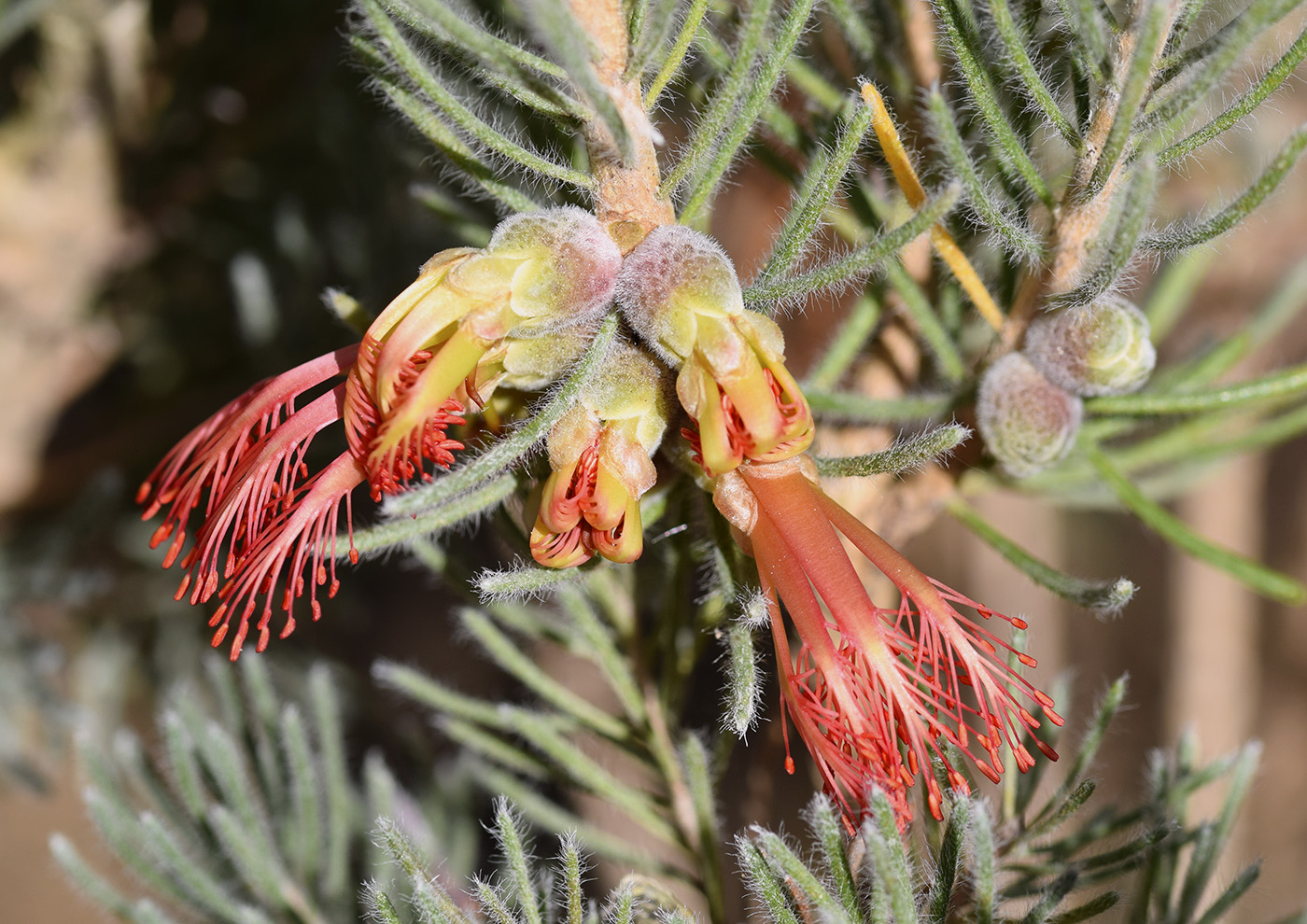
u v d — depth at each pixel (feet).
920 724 1.05
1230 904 1.11
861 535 1.07
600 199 1.08
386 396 1.05
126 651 2.01
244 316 1.66
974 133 1.16
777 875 1.07
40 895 2.88
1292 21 1.13
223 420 1.10
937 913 1.06
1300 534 3.01
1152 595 2.70
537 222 1.06
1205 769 1.16
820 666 1.05
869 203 1.16
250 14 1.66
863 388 1.21
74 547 1.81
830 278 1.06
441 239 1.66
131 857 1.19
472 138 1.11
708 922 1.19
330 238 1.71
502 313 1.06
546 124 1.14
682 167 1.07
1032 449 1.13
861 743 1.05
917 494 1.19
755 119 1.07
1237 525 2.34
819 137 1.16
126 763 1.23
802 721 1.05
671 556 1.15
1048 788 1.38
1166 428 1.25
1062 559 2.73
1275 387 1.14
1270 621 3.01
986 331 1.22
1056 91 1.13
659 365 1.07
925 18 1.17
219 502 1.09
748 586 1.08
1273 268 1.71
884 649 1.05
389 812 1.23
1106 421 1.19
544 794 1.53
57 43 1.64
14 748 1.69
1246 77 1.15
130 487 1.88
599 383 1.07
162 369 1.91
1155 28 1.02
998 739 1.05
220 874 1.23
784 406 1.05
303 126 1.76
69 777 2.94
